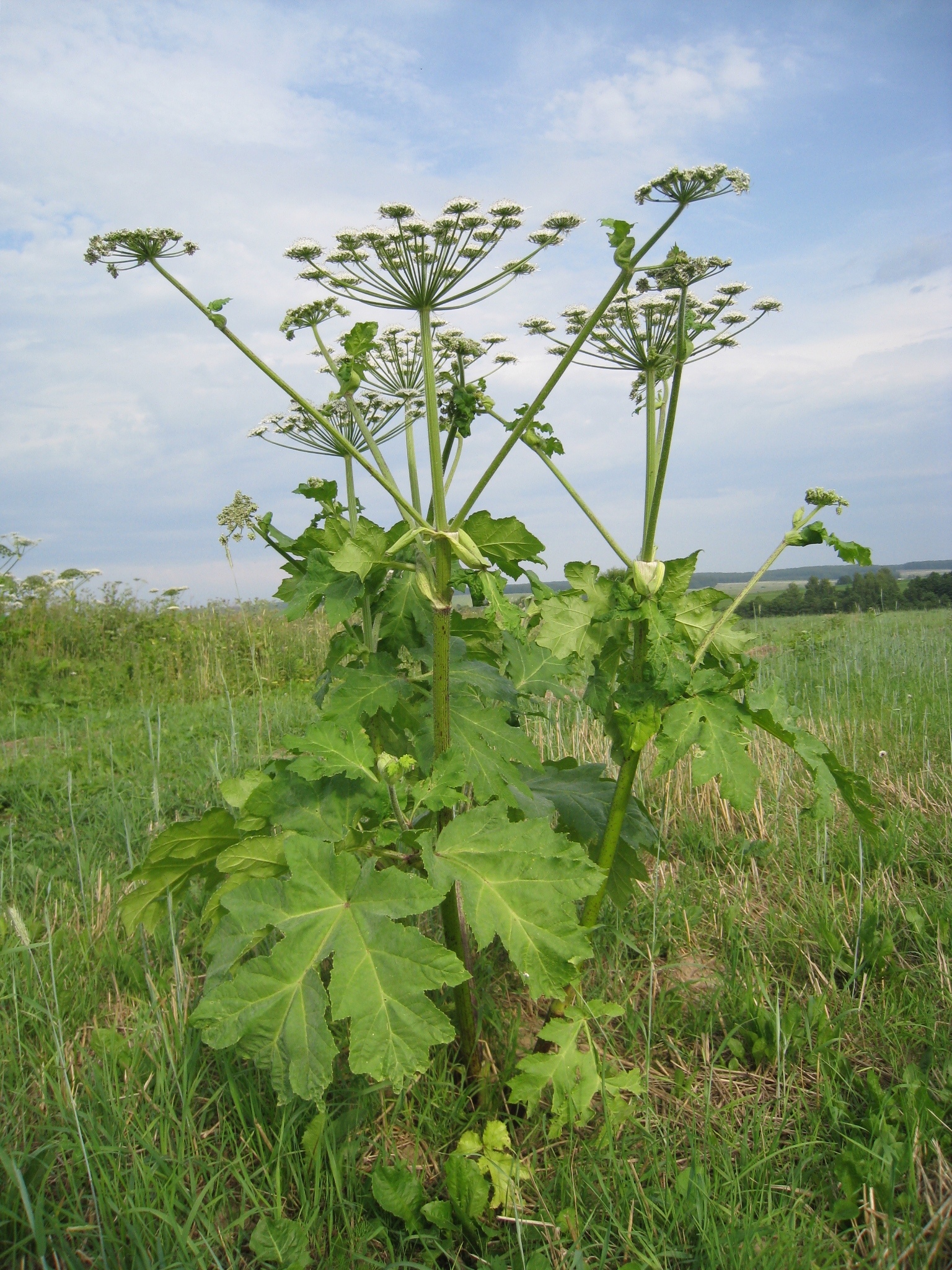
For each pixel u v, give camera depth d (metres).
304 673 11.65
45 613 13.16
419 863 2.31
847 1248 1.94
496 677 2.75
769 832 4.40
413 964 1.94
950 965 3.03
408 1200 2.06
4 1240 1.94
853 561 2.49
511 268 2.74
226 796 2.61
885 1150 2.13
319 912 2.03
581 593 2.56
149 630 12.77
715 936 3.44
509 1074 2.49
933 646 9.97
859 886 3.44
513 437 2.11
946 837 4.07
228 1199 2.15
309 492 2.94
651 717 2.31
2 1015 2.77
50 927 3.13
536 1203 2.13
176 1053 2.49
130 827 4.41
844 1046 2.72
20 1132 2.21
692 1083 2.57
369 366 2.89
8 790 5.51
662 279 2.41
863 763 5.35
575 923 2.07
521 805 2.67
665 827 4.24
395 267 2.45
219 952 2.13
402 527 2.73
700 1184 2.05
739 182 2.28
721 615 2.55
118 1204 2.00
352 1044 1.88
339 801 2.24
